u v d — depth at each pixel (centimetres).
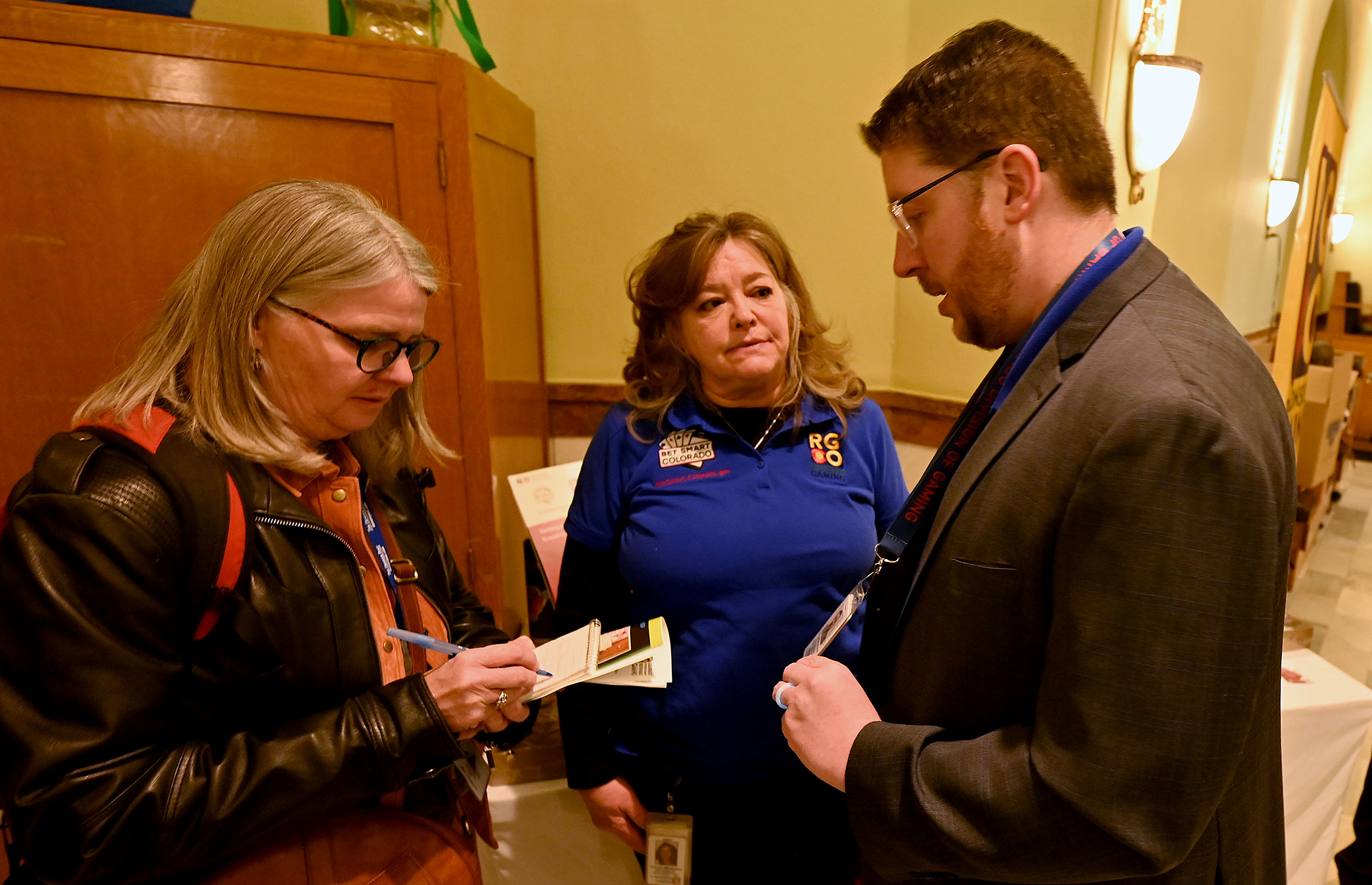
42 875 76
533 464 219
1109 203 83
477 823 111
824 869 133
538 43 215
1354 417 602
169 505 80
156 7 138
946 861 75
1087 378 73
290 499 90
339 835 89
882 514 142
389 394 96
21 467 146
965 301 86
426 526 117
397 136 149
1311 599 371
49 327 143
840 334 239
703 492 128
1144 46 205
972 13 208
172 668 80
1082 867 69
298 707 90
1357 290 693
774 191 229
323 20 203
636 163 224
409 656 102
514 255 193
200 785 78
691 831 127
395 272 90
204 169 142
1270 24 330
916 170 83
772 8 218
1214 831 78
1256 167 356
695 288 125
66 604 74
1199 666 63
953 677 83
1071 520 69
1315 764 158
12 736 73
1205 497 63
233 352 88
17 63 133
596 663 101
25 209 138
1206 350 70
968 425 95
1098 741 66
